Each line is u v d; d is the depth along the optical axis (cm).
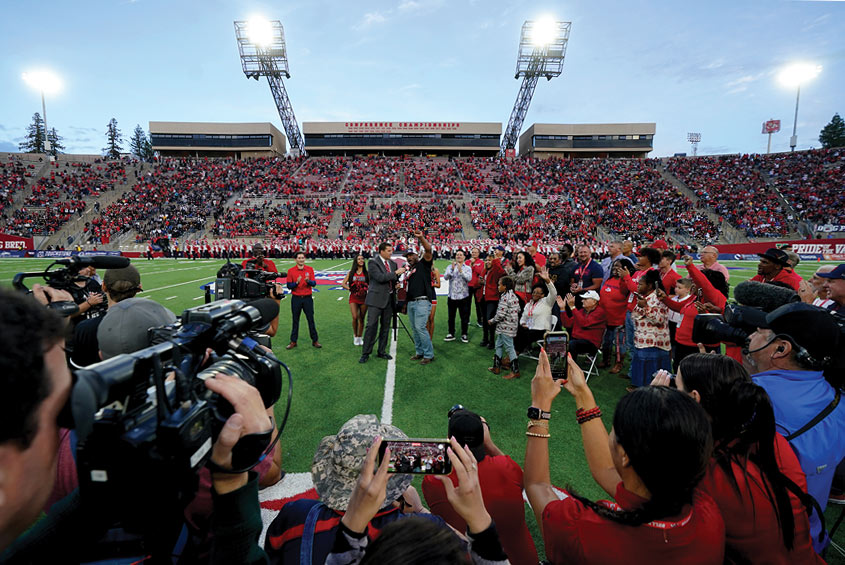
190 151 5703
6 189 3866
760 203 3981
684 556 105
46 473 58
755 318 208
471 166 5147
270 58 5659
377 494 109
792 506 137
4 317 50
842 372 175
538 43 5534
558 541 121
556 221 3756
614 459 119
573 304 580
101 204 3847
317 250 2909
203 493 121
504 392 516
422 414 453
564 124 5766
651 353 470
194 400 84
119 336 142
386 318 657
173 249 2989
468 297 772
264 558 92
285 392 516
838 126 6919
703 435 105
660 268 564
